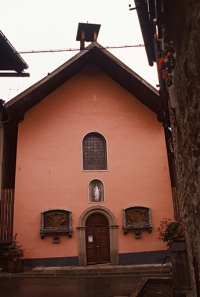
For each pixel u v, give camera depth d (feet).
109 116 51.29
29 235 44.21
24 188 45.93
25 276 37.37
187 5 9.12
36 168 47.09
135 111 51.93
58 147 48.55
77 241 44.88
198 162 10.91
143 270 40.19
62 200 46.21
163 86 22.88
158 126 51.26
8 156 51.55
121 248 45.47
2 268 41.01
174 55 13.47
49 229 44.37
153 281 27.43
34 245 43.96
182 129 13.83
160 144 50.39
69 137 49.29
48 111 50.19
